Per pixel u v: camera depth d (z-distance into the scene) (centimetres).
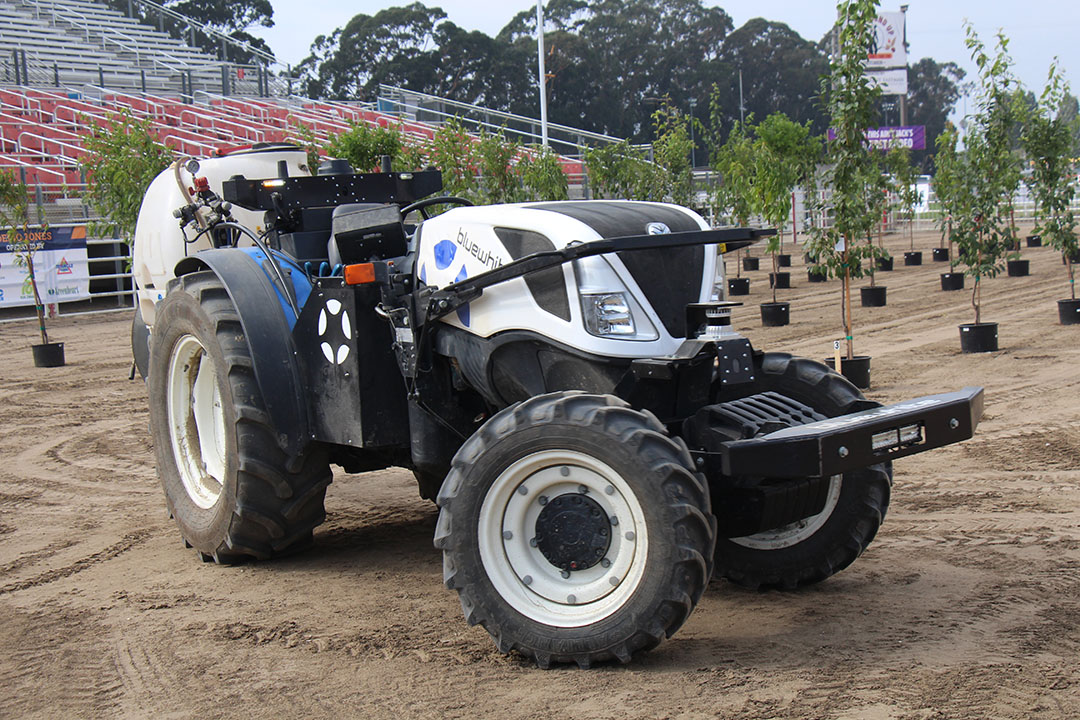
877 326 1452
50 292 1950
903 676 362
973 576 472
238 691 375
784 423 416
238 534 513
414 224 613
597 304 417
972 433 402
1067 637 394
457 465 395
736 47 7512
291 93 4003
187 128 2978
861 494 458
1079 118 1390
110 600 483
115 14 4269
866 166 1001
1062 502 589
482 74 6288
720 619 438
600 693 360
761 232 439
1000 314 1511
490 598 388
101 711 363
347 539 586
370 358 479
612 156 1911
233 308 522
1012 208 1317
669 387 429
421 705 356
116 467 804
